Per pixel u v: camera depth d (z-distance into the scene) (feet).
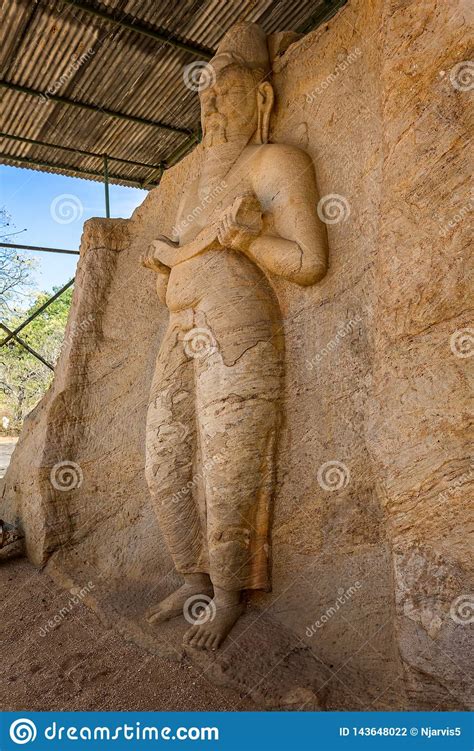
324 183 10.03
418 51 7.20
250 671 8.41
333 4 18.19
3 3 17.71
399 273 7.13
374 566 8.32
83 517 13.96
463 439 6.42
